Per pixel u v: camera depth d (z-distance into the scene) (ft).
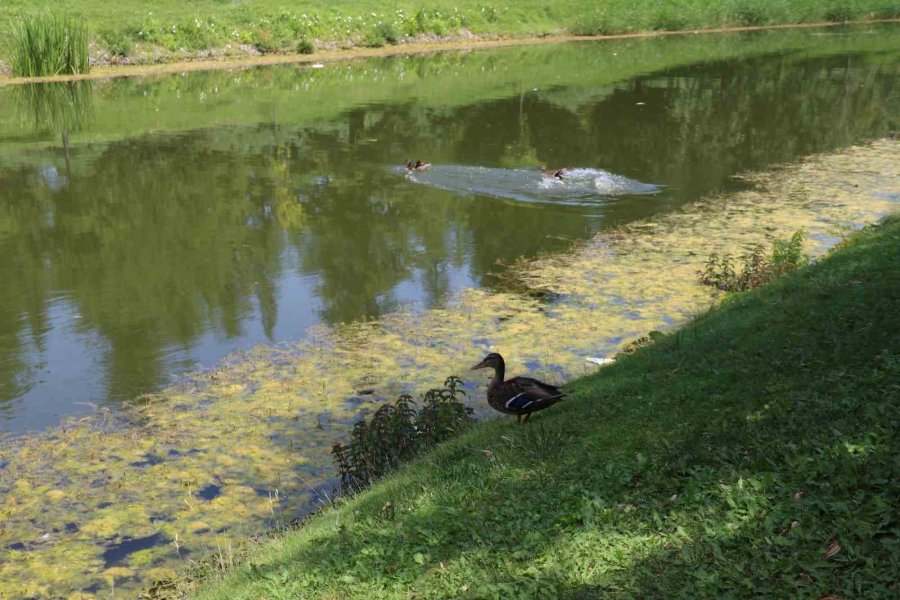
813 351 27.48
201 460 34.81
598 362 41.50
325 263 58.65
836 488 18.69
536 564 19.81
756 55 166.40
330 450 35.45
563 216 68.74
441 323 47.88
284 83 134.72
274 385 41.19
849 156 87.51
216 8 170.81
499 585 18.97
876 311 29.48
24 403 39.78
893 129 101.19
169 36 151.53
